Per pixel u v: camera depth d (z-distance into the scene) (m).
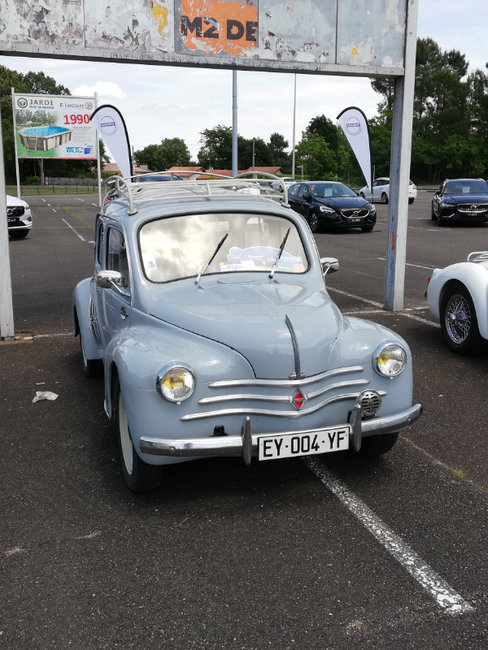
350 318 4.03
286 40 7.22
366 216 19.39
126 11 6.65
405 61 7.73
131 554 3.11
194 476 3.93
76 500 3.64
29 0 6.38
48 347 6.98
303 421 3.41
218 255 4.20
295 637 2.53
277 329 3.44
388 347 3.57
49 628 2.60
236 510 3.52
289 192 21.69
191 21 6.86
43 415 4.97
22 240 18.55
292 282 4.16
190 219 4.32
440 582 2.86
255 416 3.36
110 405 3.90
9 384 5.74
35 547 3.17
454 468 4.00
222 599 2.76
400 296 8.57
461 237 17.47
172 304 3.75
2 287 7.18
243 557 3.07
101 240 5.32
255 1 7.03
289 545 3.16
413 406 3.75
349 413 3.54
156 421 3.28
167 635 2.55
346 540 3.20
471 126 76.88
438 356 6.49
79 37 6.57
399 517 3.42
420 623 2.59
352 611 2.67
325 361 3.46
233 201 4.55
